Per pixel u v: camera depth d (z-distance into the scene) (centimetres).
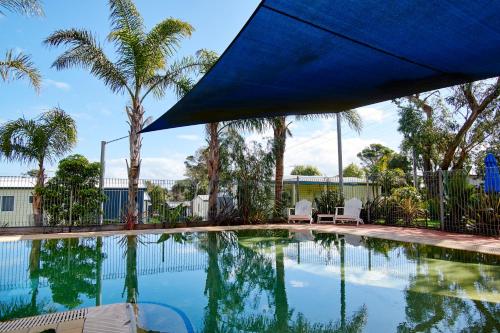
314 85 307
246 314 398
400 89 325
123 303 430
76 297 468
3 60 826
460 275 537
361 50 238
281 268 628
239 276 580
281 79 289
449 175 1007
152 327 359
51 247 861
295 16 193
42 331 327
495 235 844
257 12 189
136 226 1162
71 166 1152
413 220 1143
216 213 1327
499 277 521
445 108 1255
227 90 312
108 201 1322
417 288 473
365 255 727
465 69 273
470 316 362
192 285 529
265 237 1033
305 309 409
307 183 1900
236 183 1392
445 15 191
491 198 870
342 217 1271
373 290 473
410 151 1420
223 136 1397
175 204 1478
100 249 843
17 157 1129
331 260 686
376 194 1423
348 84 307
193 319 383
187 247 870
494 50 235
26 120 1146
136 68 1107
